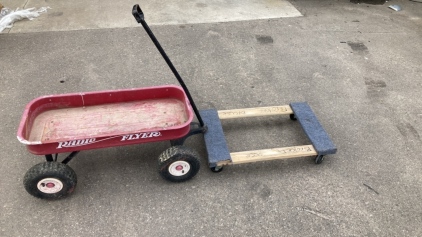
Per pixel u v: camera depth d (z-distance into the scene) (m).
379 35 4.20
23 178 2.25
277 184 2.45
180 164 2.28
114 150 2.62
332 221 2.24
